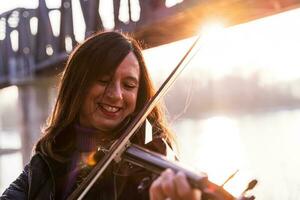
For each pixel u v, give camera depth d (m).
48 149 1.91
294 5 6.25
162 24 7.06
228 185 1.55
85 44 1.88
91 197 1.79
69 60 1.92
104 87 1.84
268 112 54.94
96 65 1.84
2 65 14.68
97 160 1.81
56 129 1.92
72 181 1.87
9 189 1.96
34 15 13.43
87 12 9.16
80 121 1.91
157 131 1.97
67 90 1.91
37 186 1.89
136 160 1.60
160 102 2.00
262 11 6.47
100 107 1.85
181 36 7.68
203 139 23.70
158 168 1.46
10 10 14.23
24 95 14.09
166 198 1.23
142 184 1.46
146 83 1.96
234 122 39.12
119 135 1.89
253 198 1.43
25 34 13.61
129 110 1.87
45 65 12.11
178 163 1.43
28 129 14.20
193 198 1.21
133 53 1.88
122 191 1.76
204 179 1.29
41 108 14.11
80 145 1.90
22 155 14.27
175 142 2.02
